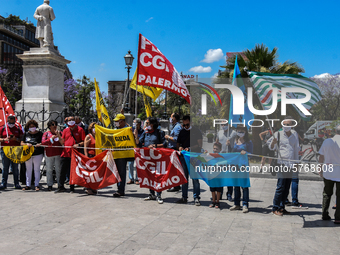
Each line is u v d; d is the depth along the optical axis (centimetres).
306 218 543
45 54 1166
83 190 777
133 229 466
